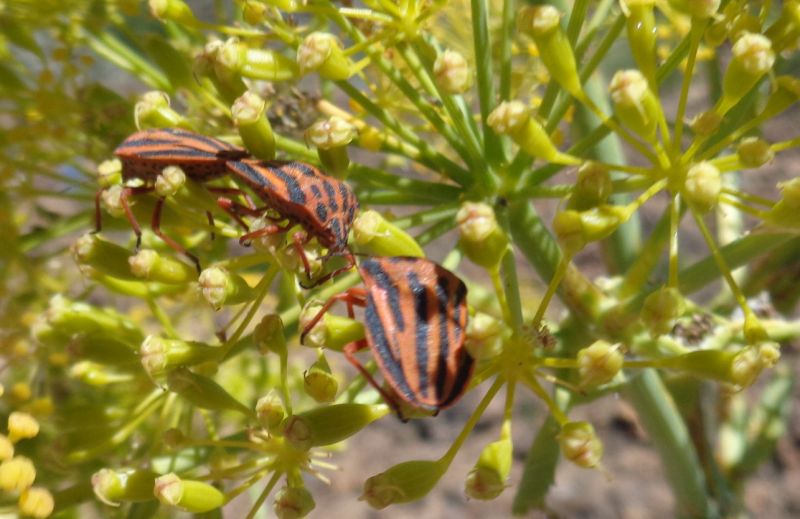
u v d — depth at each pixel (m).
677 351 0.10
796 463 0.20
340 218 0.08
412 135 0.10
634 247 0.13
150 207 0.09
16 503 0.10
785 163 0.21
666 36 0.14
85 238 0.09
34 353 0.12
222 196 0.09
